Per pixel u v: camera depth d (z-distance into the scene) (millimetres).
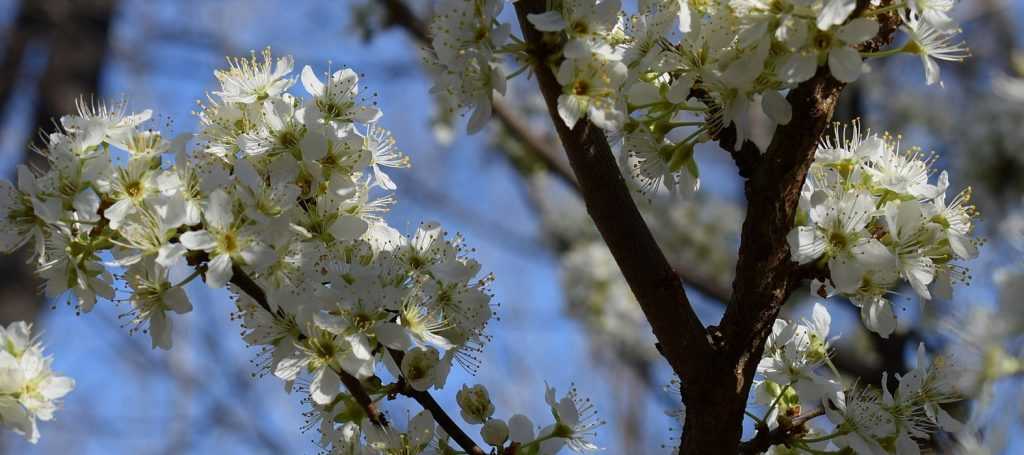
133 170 848
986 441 937
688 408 838
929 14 833
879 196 844
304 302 841
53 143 854
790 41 826
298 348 845
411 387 851
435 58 849
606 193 834
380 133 882
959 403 952
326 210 857
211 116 867
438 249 866
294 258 847
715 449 835
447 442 852
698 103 855
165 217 839
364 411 858
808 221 848
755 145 844
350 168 861
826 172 851
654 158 858
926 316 988
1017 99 1530
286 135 860
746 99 838
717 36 839
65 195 845
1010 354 942
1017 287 889
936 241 844
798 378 850
